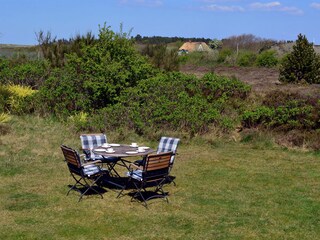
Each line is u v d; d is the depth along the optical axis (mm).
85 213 7754
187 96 15031
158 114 14125
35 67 18062
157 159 8023
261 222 7434
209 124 14414
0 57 19719
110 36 16578
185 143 13617
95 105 15891
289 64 22828
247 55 39781
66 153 8492
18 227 7082
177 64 21188
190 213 7824
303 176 10367
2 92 15766
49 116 15422
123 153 8711
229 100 16438
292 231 7086
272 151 12977
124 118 14250
